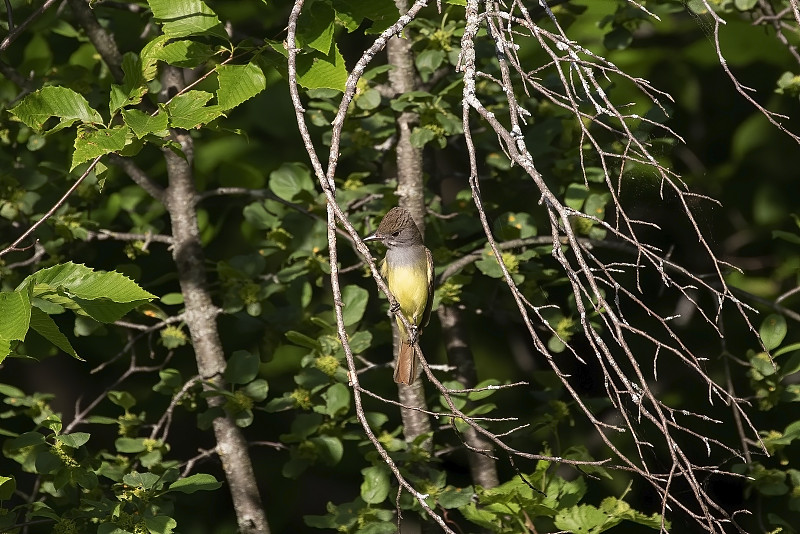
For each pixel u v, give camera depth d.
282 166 11.55
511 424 12.16
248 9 12.80
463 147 12.31
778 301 11.04
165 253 13.14
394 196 11.34
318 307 12.01
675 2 11.77
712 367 12.71
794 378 12.33
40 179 11.53
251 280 11.36
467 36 6.60
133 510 9.61
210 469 12.68
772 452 10.73
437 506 10.48
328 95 11.08
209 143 12.96
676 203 10.73
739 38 13.24
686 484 11.44
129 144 7.53
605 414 12.20
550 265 12.17
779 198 13.72
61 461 9.66
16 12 11.84
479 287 12.76
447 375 12.77
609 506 9.74
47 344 11.98
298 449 10.81
